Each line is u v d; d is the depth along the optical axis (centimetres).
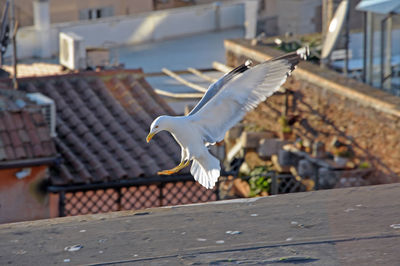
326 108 1883
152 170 1667
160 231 387
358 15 2984
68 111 1903
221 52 3591
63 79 2044
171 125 406
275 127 2066
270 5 3728
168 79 2836
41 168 1555
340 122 1836
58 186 1563
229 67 2398
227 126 422
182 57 3491
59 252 360
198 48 3638
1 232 390
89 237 380
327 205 417
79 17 4291
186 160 450
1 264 348
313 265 336
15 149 1516
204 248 359
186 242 369
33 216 1559
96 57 2591
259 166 2036
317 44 2255
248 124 2147
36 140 1561
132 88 2086
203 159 424
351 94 1762
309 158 1855
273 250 354
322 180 1797
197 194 1934
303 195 440
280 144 1995
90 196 1688
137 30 3666
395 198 427
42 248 366
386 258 340
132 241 372
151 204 1728
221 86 411
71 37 2583
